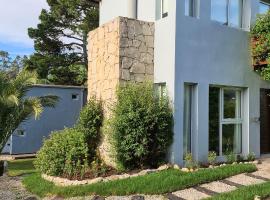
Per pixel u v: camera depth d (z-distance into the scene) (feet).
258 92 41.75
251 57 40.93
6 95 45.44
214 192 25.86
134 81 36.06
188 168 32.22
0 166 45.39
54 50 96.02
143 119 32.73
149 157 33.55
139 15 41.16
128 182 27.96
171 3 34.96
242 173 30.60
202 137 35.94
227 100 39.55
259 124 41.65
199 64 36.01
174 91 34.01
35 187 32.14
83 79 98.12
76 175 32.99
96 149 38.47
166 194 25.80
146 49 36.88
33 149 66.13
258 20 38.81
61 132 39.50
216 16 38.70
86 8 93.86
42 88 66.44
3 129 46.55
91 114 38.24
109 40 37.45
